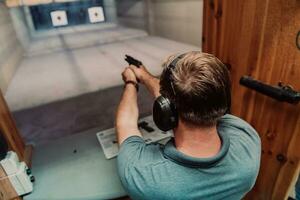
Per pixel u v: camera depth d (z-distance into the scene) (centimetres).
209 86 40
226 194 48
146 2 495
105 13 735
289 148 75
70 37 541
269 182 89
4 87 257
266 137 82
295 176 79
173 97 43
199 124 42
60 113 197
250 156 50
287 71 66
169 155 47
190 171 45
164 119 46
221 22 84
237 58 82
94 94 228
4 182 76
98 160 97
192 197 45
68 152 103
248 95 83
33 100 226
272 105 74
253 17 70
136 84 86
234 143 51
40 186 86
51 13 679
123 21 637
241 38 77
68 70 312
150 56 344
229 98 44
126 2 586
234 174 47
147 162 49
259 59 73
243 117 89
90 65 324
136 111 72
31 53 425
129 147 55
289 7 60
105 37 514
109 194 81
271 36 67
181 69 43
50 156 101
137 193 48
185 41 411
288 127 72
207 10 90
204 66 41
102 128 119
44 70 322
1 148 76
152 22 507
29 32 552
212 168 45
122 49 403
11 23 386
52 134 168
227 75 44
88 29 637
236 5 75
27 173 85
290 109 69
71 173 91
